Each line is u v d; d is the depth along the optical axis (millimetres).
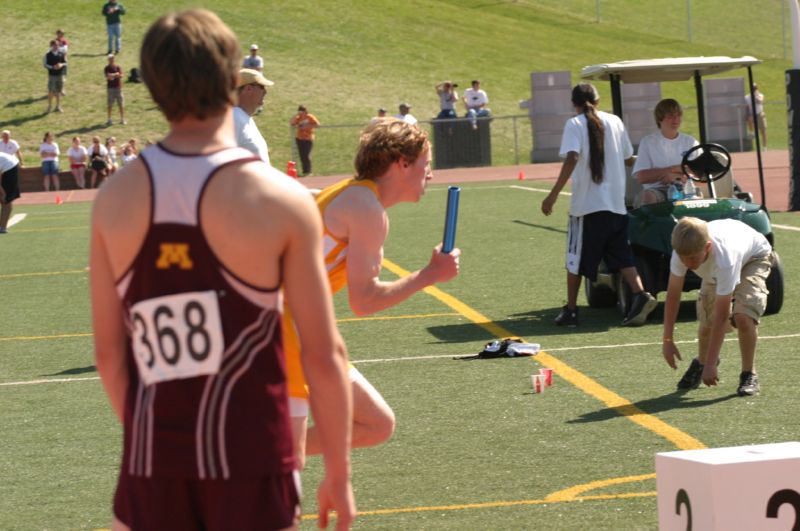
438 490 17172
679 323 30000
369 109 131000
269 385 8289
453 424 20984
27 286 43156
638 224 30406
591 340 28250
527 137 124062
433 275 13492
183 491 8227
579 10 185125
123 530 8547
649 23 183250
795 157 56344
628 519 15375
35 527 16297
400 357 27297
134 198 8344
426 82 141750
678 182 31062
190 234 8203
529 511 15938
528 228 54875
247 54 143375
